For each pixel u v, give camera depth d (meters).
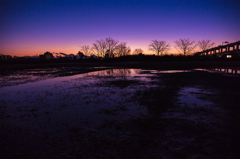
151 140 3.52
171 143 3.38
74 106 6.19
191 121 4.59
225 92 8.38
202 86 10.17
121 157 2.91
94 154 3.02
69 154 3.04
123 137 3.68
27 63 44.19
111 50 49.44
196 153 3.02
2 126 4.42
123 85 10.80
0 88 10.15
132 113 5.33
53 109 5.86
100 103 6.55
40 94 8.30
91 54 53.00
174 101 6.72
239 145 3.27
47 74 18.59
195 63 34.97
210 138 3.59
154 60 42.66
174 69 24.67
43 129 4.20
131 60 45.66
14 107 6.18
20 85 11.15
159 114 5.21
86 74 18.48
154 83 11.57
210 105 6.13
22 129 4.21
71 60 49.91
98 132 3.97
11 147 3.34
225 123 4.42
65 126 4.37
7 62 42.59
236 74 17.00
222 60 35.84
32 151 3.18
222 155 2.95
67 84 11.37
